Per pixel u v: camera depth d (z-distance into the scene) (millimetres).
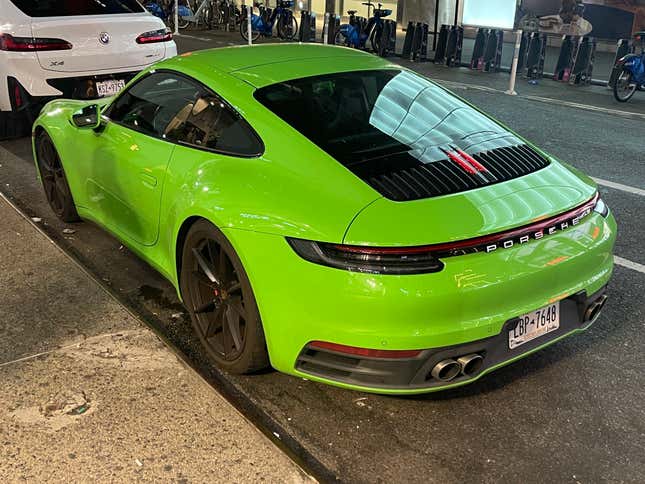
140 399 2955
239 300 3092
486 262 2643
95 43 6926
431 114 3439
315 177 2857
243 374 3219
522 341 2836
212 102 3416
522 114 9508
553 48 16969
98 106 4309
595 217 3109
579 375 3316
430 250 2559
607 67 14195
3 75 6828
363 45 15570
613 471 2664
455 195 2789
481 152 3168
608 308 4000
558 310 2949
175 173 3410
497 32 13438
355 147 3016
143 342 3402
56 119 4840
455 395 3137
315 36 17766
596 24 16000
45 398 2951
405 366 2625
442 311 2568
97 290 3973
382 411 3012
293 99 3281
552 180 3109
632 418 2990
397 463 2688
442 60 14570
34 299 3863
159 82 3857
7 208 5332
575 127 8719
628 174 6625
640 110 10133
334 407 3031
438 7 16078
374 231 2578
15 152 6996
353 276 2557
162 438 2721
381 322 2564
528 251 2754
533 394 3156
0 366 3189
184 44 16297
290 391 3141
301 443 2795
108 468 2555
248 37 15992
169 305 3957
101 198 4293
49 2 6949
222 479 2512
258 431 2773
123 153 3887
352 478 2605
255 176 2988
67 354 3289
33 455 2611
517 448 2785
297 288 2691
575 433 2885
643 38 11312
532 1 15984
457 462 2699
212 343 3316
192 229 3227
